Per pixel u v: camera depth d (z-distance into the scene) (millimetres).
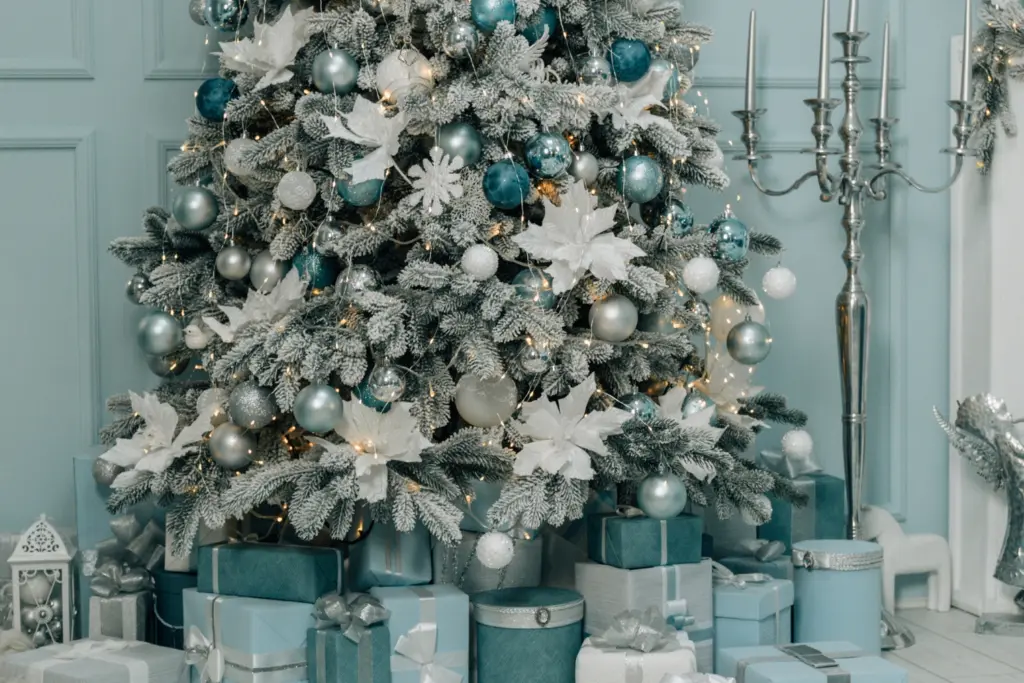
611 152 1919
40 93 2207
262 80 1829
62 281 2230
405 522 1674
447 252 1801
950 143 2451
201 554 1810
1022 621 2244
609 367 1902
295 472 1744
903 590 2457
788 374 2457
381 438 1711
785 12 2426
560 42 1912
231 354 1777
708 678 1584
